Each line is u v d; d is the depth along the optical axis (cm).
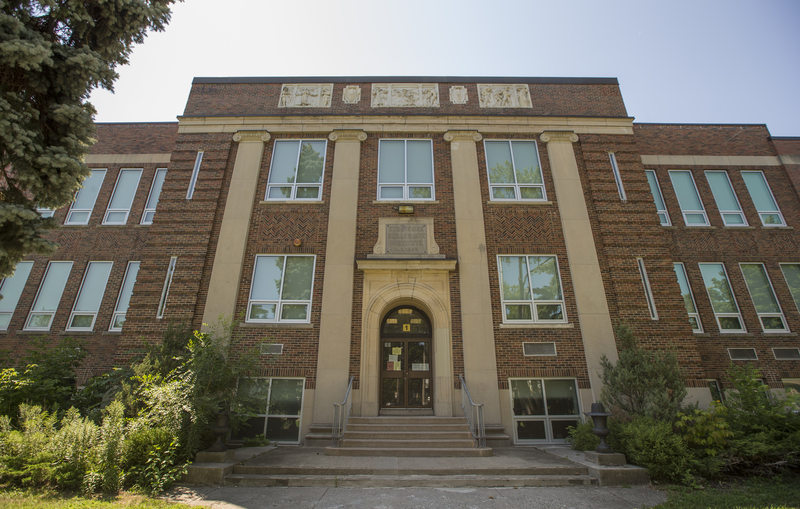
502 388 1249
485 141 1580
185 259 1374
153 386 902
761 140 1881
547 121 1605
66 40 932
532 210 1473
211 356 1038
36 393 984
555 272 1402
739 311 1591
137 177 1848
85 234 1738
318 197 1491
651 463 836
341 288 1334
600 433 920
